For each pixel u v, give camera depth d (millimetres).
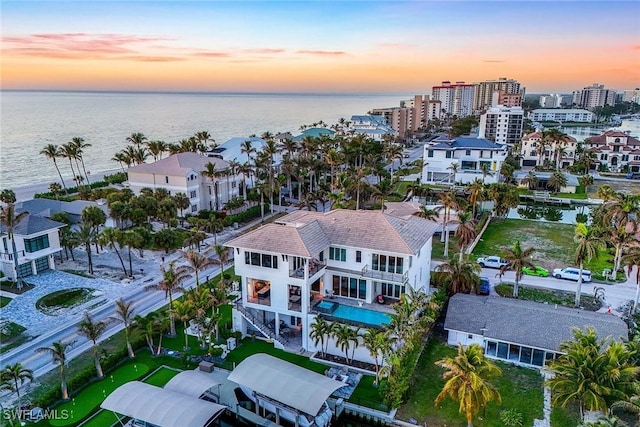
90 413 37031
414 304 40719
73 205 84125
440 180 122562
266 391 36250
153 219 88250
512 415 35750
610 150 145250
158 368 43375
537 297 55875
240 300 50375
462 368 31844
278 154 123000
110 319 43844
